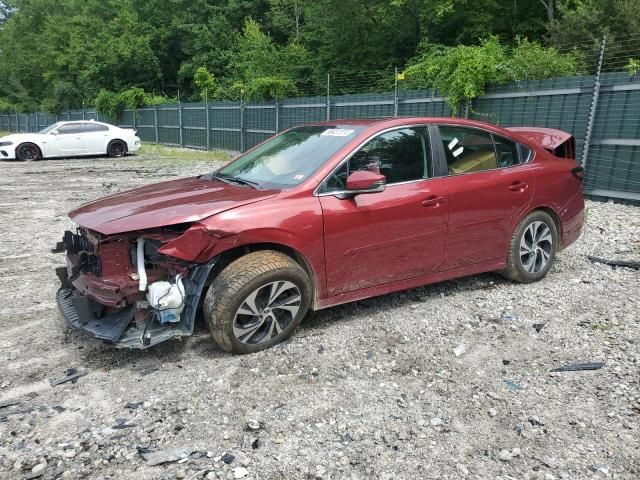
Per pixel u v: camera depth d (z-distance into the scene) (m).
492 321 4.37
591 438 2.88
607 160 9.05
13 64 53.56
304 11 28.53
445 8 19.20
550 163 5.24
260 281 3.65
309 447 2.83
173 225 3.70
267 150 4.82
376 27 24.30
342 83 24.42
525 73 10.61
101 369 3.65
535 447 2.82
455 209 4.50
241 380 3.47
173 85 39.06
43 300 5.01
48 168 16.69
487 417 3.08
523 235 5.04
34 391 3.38
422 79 13.03
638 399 3.21
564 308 4.60
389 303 4.74
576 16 15.92
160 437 2.91
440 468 2.67
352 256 4.08
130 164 17.73
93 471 2.65
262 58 27.16
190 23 35.31
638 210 8.31
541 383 3.43
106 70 37.56
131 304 3.71
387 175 4.27
